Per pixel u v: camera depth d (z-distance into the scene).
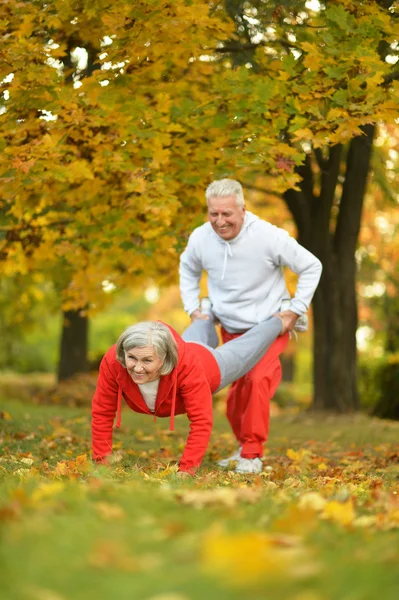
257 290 6.42
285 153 7.69
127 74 7.79
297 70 8.16
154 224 9.12
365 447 9.16
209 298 6.71
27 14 7.46
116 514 3.05
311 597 2.13
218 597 2.11
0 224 11.14
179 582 2.21
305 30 8.59
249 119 7.92
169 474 5.10
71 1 7.36
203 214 9.00
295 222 13.03
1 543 2.53
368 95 7.27
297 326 6.55
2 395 18.03
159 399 5.34
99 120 7.59
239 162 7.71
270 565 2.30
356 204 12.94
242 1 8.65
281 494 4.09
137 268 11.32
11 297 19.50
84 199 8.99
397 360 16.06
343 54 7.27
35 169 7.36
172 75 8.84
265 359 6.39
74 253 10.43
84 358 18.64
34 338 33.44
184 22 7.05
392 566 2.57
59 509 3.11
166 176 8.32
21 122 7.72
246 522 3.07
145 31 7.21
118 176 8.66
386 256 18.47
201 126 8.18
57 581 2.21
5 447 7.45
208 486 4.49
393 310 20.41
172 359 5.14
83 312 13.23
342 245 13.15
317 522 3.16
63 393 16.25
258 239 6.28
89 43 8.34
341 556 2.61
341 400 13.26
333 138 7.23
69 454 7.06
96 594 2.12
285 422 12.52
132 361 5.05
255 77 7.85
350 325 13.31
